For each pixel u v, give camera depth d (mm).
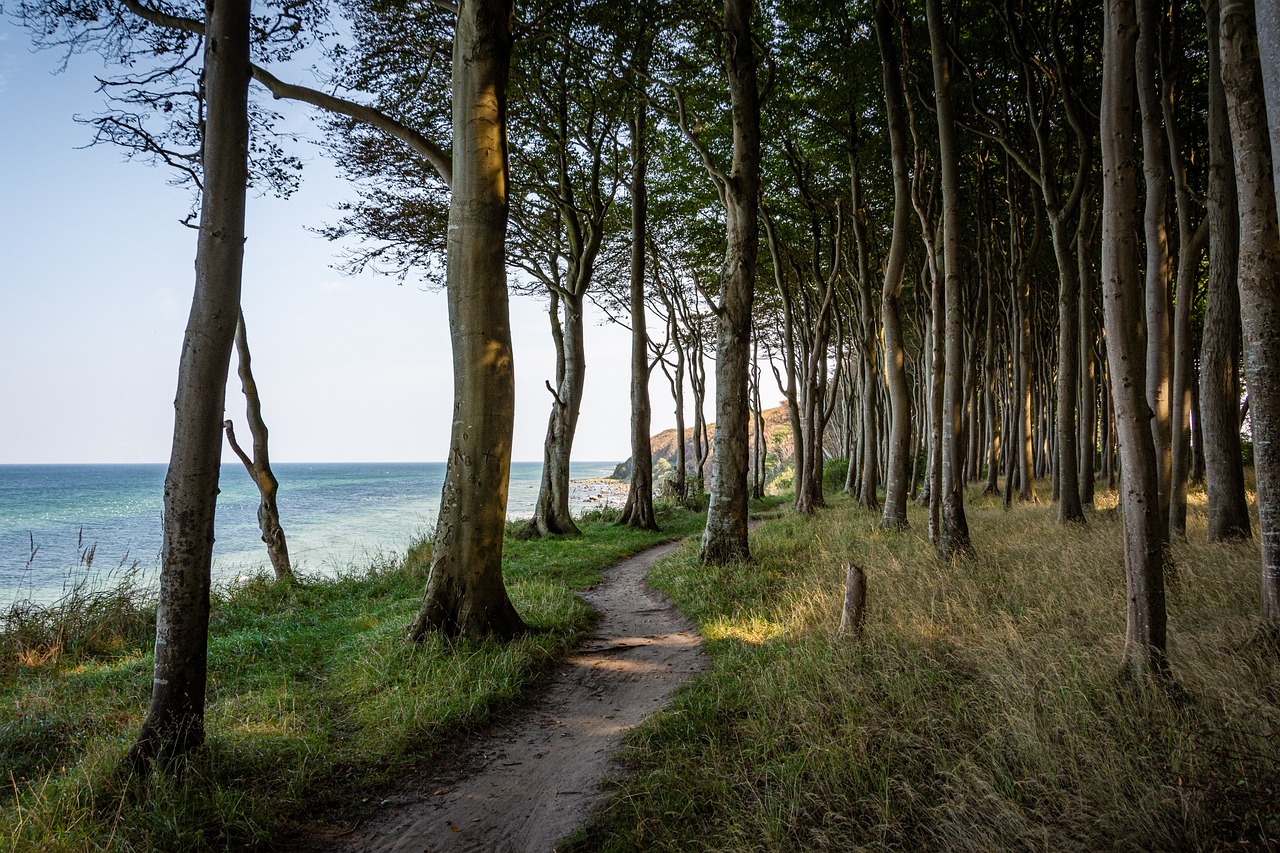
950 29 12945
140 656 7359
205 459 4406
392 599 9727
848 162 17500
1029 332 21438
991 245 18594
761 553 11391
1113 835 2854
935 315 10695
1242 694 3727
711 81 15531
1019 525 12586
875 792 3533
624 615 9031
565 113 16219
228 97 4395
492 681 5797
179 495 4359
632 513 19438
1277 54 3146
